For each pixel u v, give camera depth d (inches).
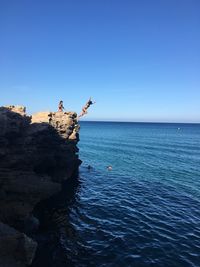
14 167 1106.7
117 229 1031.6
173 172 2023.9
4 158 1063.6
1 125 1043.9
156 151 3208.7
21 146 1171.3
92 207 1256.2
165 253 869.2
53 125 1550.2
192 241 951.6
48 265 789.2
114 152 3056.1
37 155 1286.9
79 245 907.4
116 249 887.1
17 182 1048.2
